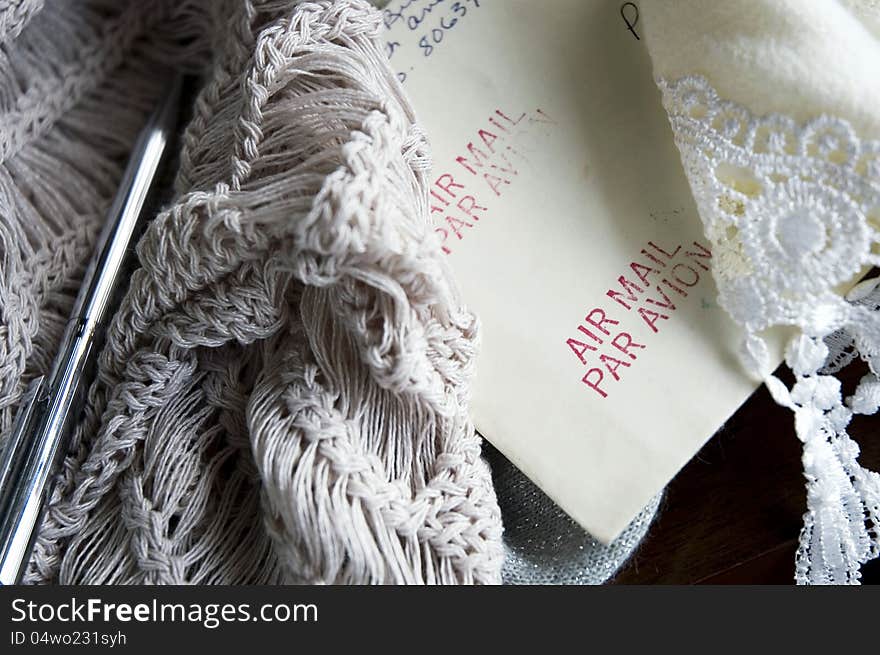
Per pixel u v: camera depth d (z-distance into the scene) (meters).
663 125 0.38
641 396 0.35
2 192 0.38
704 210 0.35
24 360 0.36
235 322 0.31
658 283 0.36
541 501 0.37
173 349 0.33
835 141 0.33
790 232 0.33
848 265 0.33
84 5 0.42
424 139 0.33
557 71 0.39
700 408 0.35
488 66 0.39
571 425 0.35
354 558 0.28
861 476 0.34
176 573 0.32
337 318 0.31
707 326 0.35
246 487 0.34
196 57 0.44
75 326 0.36
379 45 0.34
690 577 0.38
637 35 0.39
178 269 0.31
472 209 0.37
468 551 0.30
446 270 0.31
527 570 0.37
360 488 0.29
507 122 0.38
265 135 0.33
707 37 0.35
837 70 0.33
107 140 0.43
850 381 0.38
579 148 0.38
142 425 0.33
